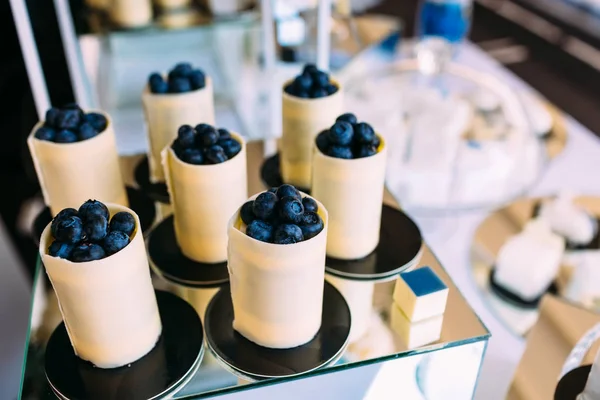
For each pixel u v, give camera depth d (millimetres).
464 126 1531
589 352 870
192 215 805
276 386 699
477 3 3418
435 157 1368
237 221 676
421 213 1203
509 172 1352
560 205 1260
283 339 705
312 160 816
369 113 1514
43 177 886
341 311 771
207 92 981
